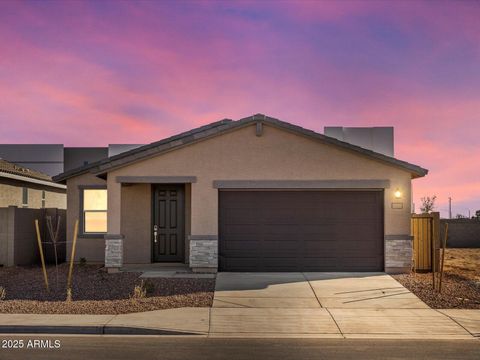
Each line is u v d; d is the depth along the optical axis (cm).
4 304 1135
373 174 1534
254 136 1544
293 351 819
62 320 991
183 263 1739
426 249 1595
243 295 1237
